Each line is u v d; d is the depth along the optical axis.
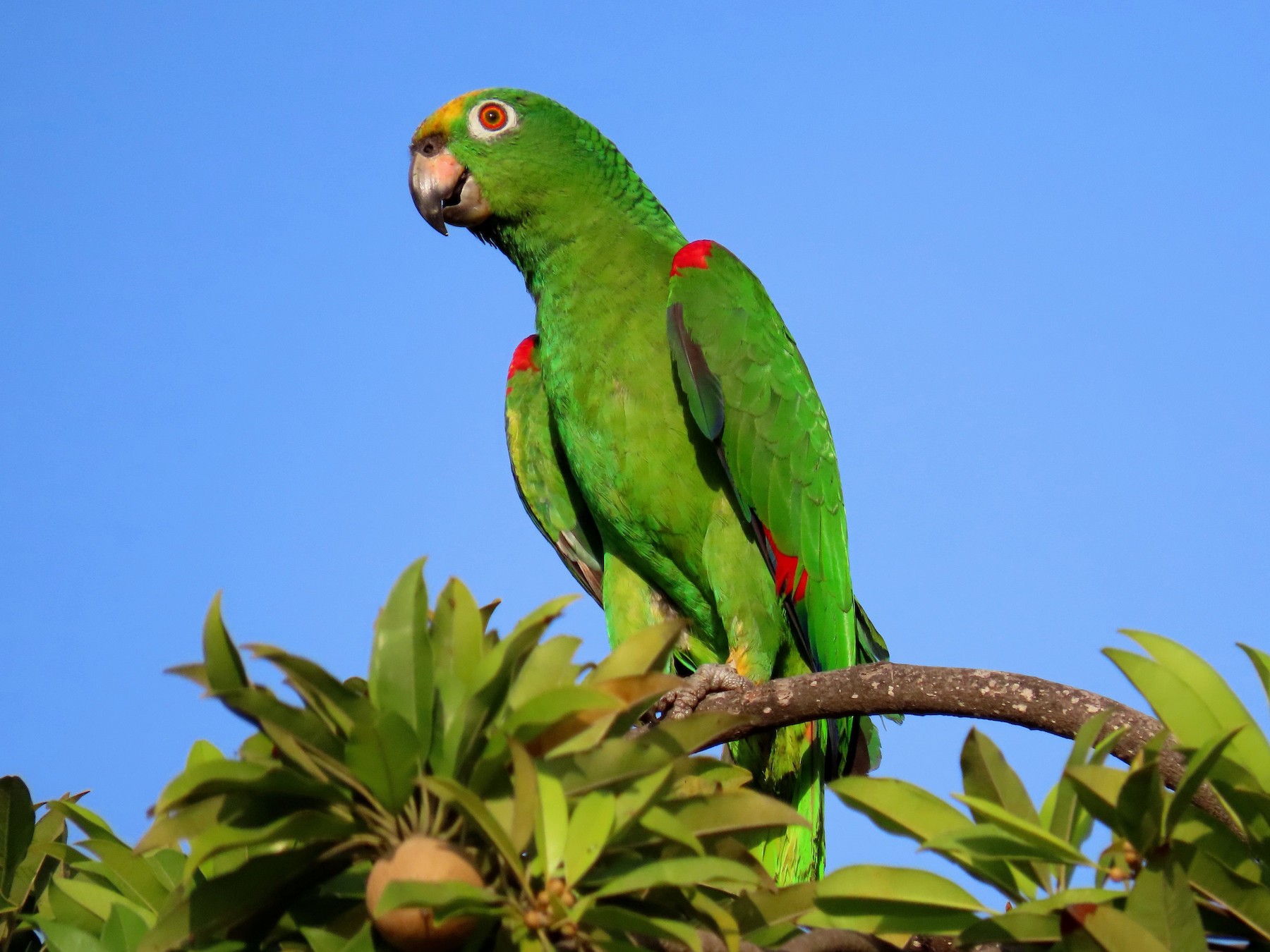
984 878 3.62
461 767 3.24
